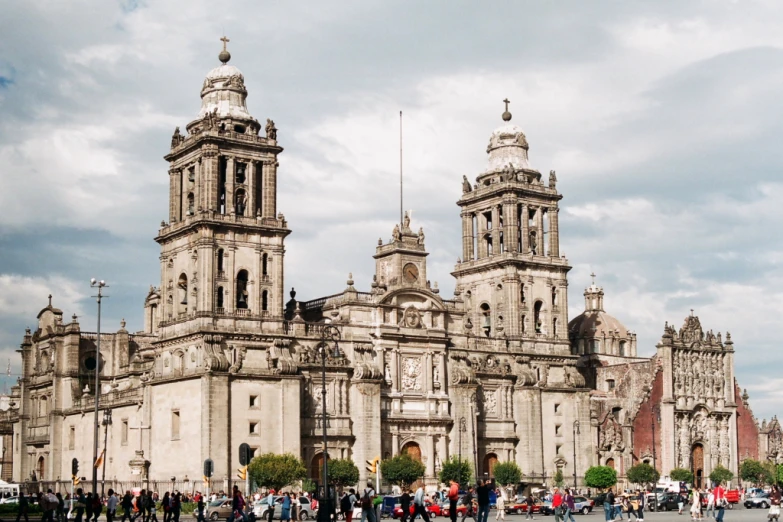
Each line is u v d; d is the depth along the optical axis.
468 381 167.38
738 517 118.12
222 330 148.50
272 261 155.12
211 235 150.12
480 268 182.62
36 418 191.62
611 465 185.38
